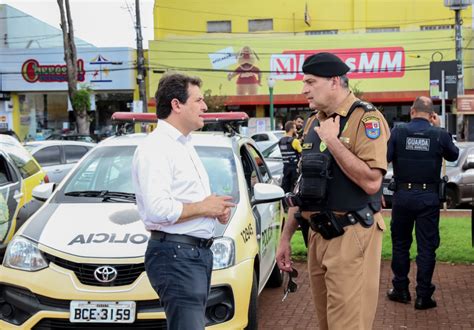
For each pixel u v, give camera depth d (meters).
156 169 3.01
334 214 3.30
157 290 3.09
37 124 36.34
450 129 28.08
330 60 3.31
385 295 6.14
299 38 32.81
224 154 5.40
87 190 5.17
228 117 5.77
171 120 3.15
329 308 3.36
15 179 7.09
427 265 5.59
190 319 3.03
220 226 4.41
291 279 3.84
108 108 35.62
